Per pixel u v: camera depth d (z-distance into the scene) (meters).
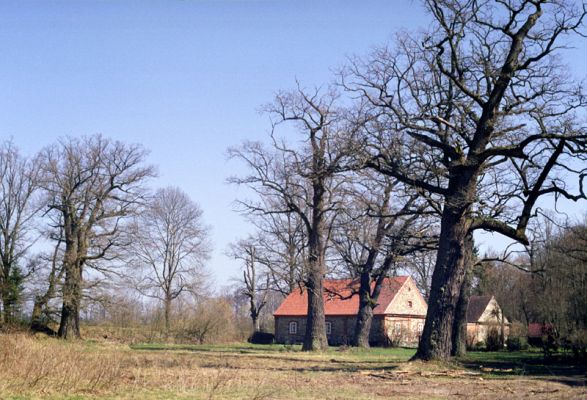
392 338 68.88
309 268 44.25
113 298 53.84
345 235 45.69
